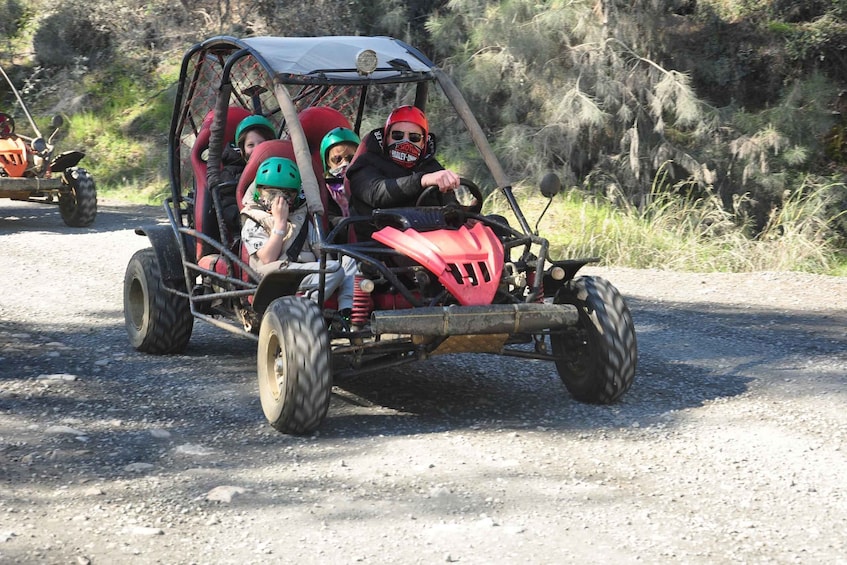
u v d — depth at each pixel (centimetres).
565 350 618
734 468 507
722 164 1688
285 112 601
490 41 1678
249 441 546
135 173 2152
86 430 561
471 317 536
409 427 571
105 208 1750
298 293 603
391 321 523
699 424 578
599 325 589
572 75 1673
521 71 1670
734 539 423
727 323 880
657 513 449
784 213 1445
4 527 426
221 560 401
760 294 1030
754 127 1675
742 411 604
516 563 398
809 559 405
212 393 641
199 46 709
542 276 587
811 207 1541
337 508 452
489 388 655
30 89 2444
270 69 616
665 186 1702
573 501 461
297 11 2097
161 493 469
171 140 748
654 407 612
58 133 2302
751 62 1895
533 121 1714
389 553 407
